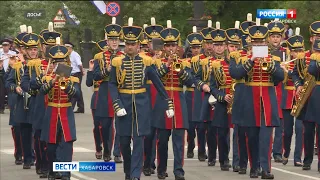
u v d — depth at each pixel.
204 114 39.84
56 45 33.84
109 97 40.50
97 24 73.44
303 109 37.81
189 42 39.75
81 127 56.84
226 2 96.94
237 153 37.94
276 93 39.03
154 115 35.03
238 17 97.25
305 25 60.53
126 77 32.41
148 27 37.81
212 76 38.31
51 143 33.81
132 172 32.31
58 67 32.84
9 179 36.06
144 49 39.06
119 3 70.69
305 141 38.16
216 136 39.84
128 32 32.56
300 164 39.78
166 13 92.06
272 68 34.91
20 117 38.19
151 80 33.16
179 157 34.81
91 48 66.88
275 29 36.91
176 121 34.72
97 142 42.28
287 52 40.56
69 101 33.88
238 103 35.78
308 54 37.97
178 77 35.19
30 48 35.78
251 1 97.19
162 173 35.50
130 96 32.41
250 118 35.41
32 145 39.97
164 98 33.25
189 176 36.56
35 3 74.25
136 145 32.38
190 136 43.16
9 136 52.22
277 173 37.31
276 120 35.25
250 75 35.44
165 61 35.97
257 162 35.94
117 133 32.72
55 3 74.19
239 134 36.53
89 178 36.00
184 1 92.06
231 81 38.03
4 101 64.88
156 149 36.88
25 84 35.00
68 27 72.12
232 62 35.41
